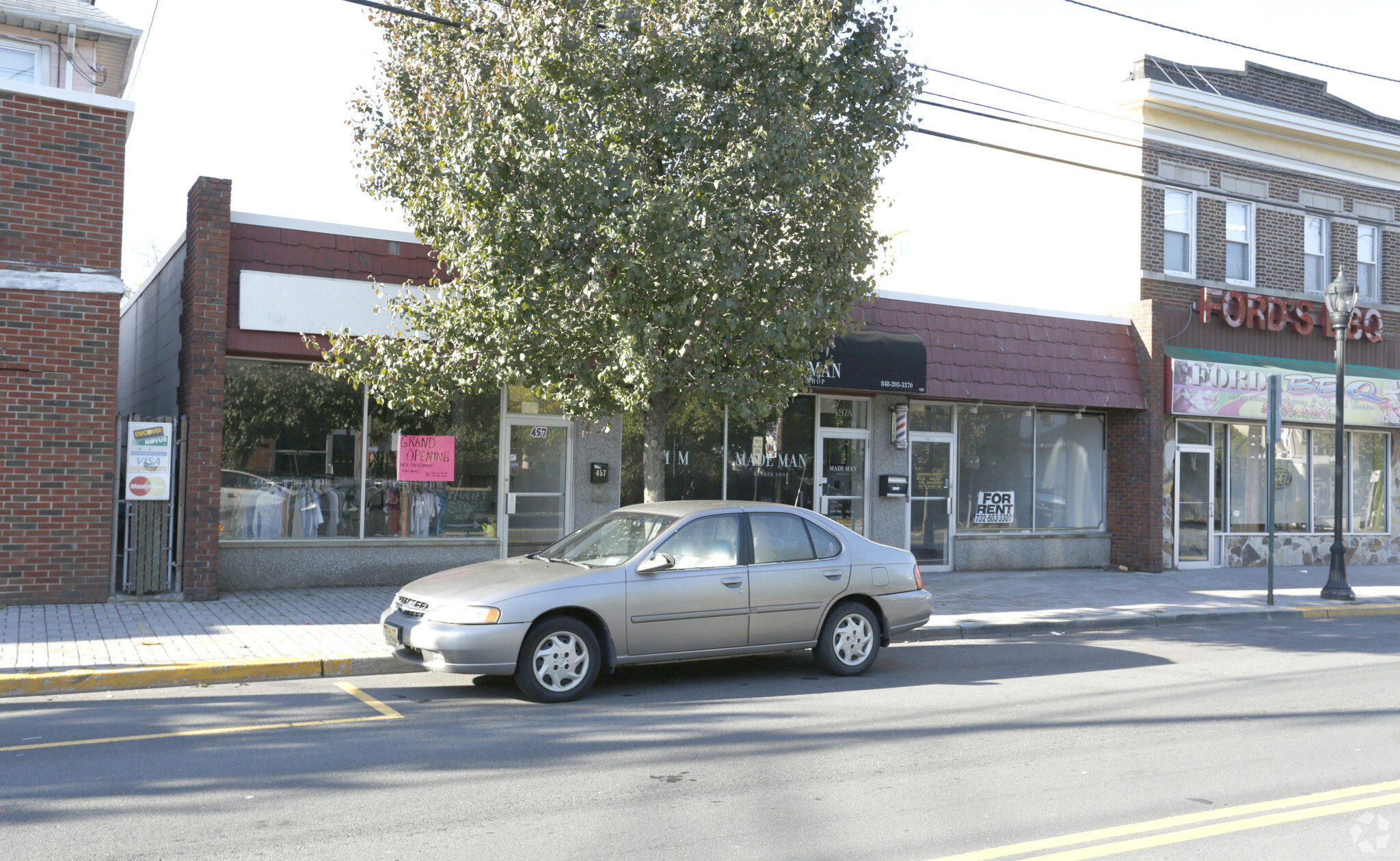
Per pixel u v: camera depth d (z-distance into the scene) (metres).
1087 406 17.81
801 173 10.27
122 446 12.01
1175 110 19.09
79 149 11.37
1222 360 18.86
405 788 5.77
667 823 5.21
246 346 12.05
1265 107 19.69
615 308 10.20
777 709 7.96
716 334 10.43
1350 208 21.12
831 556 9.33
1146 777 6.17
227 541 12.56
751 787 5.87
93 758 6.31
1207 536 19.64
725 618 8.67
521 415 14.22
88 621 10.37
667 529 8.73
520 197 10.03
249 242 12.17
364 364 11.09
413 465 13.53
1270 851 4.93
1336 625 13.80
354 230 12.71
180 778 5.92
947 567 17.47
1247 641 12.01
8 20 14.23
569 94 10.12
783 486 15.92
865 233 11.20
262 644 9.55
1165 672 9.77
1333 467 21.45
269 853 4.73
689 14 10.26
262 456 12.79
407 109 12.07
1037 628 12.53
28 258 11.11
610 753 6.57
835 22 10.52
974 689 8.84
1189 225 19.44
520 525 14.21
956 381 16.14
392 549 13.45
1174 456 19.11
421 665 7.95
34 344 11.09
